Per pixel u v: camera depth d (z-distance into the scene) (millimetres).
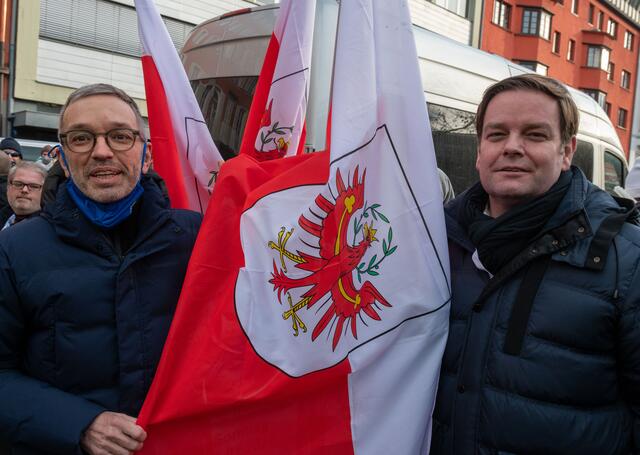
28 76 12312
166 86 2330
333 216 1759
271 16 3979
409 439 1729
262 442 1696
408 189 1808
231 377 1661
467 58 4969
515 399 1623
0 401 1620
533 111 1687
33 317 1671
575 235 1632
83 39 12922
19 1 12039
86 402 1630
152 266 1757
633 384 1597
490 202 1847
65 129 1697
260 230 1756
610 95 32406
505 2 24297
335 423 1742
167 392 1626
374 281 1778
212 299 1705
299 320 1729
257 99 2355
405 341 1777
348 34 1793
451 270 1872
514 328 1646
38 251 1685
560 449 1580
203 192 2367
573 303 1592
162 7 13102
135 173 1738
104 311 1681
